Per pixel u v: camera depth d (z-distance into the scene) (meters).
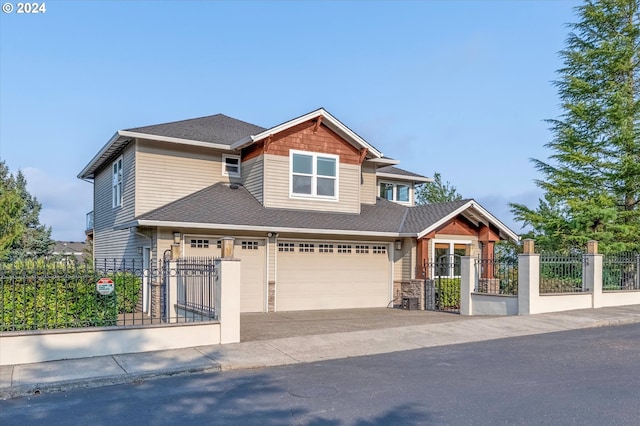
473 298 14.65
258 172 16.55
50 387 6.59
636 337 10.24
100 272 11.22
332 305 16.73
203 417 5.45
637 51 21.78
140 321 12.15
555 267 14.44
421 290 16.83
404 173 23.42
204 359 8.07
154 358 8.09
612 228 20.61
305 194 16.95
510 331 10.97
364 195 19.77
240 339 9.80
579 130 23.45
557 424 5.07
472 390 6.38
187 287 11.42
